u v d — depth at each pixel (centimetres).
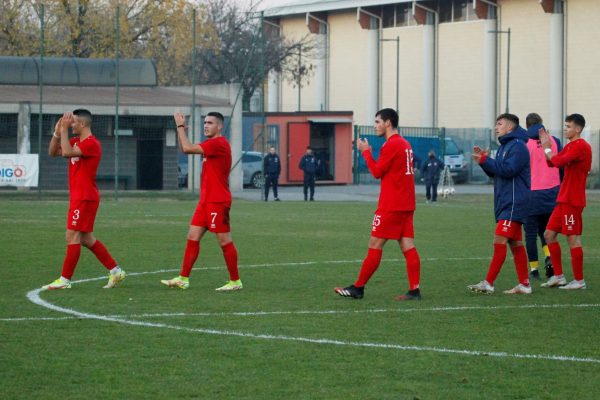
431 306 2591
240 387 1712
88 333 2164
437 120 14300
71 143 2842
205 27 11675
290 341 2098
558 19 12975
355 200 8369
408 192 2677
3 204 7050
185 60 12631
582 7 12794
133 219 5688
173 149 9225
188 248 2848
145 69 9700
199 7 12000
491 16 13588
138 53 11581
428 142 12144
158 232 4784
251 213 6462
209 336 2144
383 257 3775
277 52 14100
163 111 8931
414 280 2705
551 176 3175
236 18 13762
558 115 13038
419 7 14125
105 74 9531
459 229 5209
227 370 1834
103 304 2559
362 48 15125
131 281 3027
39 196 7681
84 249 3881
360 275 2703
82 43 11169
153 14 11400
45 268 3297
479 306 2602
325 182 11781
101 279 3053
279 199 8344
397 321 2358
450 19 14112
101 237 4506
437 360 1936
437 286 2978
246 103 13875
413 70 14525
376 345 2067
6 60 9262
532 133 3209
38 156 7694
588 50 12744
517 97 13450
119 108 8775
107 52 11225
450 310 2530
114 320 2323
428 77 14288
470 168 12488
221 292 2806
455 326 2300
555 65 13025
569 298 2766
